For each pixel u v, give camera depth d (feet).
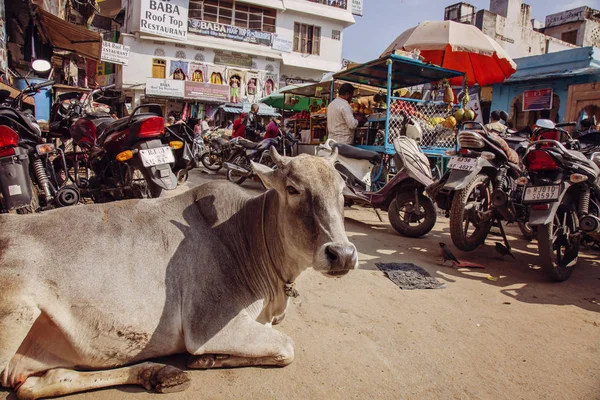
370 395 7.57
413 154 19.16
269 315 9.13
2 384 7.14
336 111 25.00
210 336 7.61
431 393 7.73
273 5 85.20
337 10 91.25
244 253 8.59
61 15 54.03
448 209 17.26
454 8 68.85
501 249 16.24
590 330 10.56
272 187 8.05
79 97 24.20
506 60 31.63
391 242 17.98
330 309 11.02
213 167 35.99
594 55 40.01
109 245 7.47
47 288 6.85
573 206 14.56
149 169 15.20
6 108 13.42
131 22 79.66
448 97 25.57
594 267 16.30
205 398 7.21
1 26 30.86
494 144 16.14
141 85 77.71
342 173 20.65
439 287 12.94
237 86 84.12
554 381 8.29
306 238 7.39
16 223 7.31
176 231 8.07
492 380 8.22
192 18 81.05
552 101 42.86
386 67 25.58
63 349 7.23
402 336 9.77
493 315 11.19
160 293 7.51
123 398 7.12
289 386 7.66
